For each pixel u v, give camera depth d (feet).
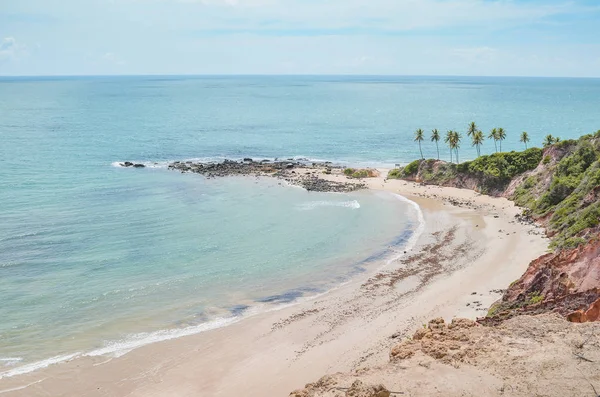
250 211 274.57
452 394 81.92
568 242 185.57
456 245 222.28
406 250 218.59
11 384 122.72
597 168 238.89
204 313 161.17
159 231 234.99
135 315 158.40
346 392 80.74
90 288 174.81
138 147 504.43
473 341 100.78
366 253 215.31
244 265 199.41
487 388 83.30
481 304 158.20
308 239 230.89
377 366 96.37
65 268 189.88
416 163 368.27
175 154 475.31
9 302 162.61
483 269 190.29
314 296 174.40
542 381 84.17
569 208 226.38
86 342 142.51
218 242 223.30
